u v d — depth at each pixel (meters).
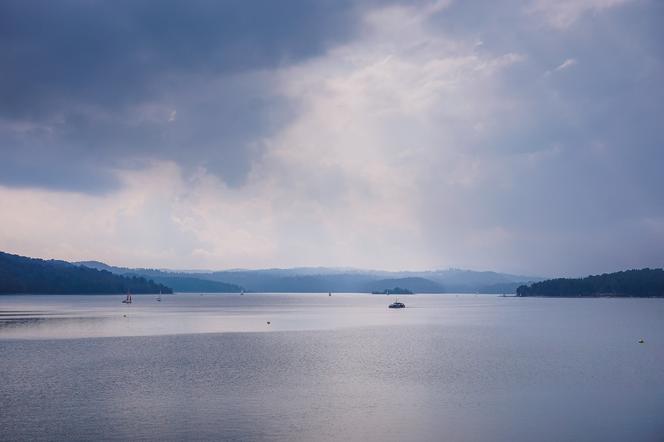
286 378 60.03
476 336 112.44
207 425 41.59
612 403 48.19
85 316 172.75
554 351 85.19
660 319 172.12
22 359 74.25
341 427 41.16
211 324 145.50
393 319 175.62
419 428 40.97
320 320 169.12
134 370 65.06
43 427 41.03
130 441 38.03
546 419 43.22
